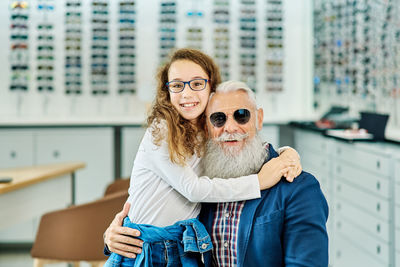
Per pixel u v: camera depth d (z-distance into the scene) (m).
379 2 3.85
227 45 5.19
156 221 1.47
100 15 5.06
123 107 5.27
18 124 4.39
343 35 4.53
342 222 3.40
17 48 4.98
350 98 4.41
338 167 3.48
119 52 5.11
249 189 1.40
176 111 1.51
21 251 4.31
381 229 2.77
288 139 4.75
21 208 2.75
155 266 1.42
